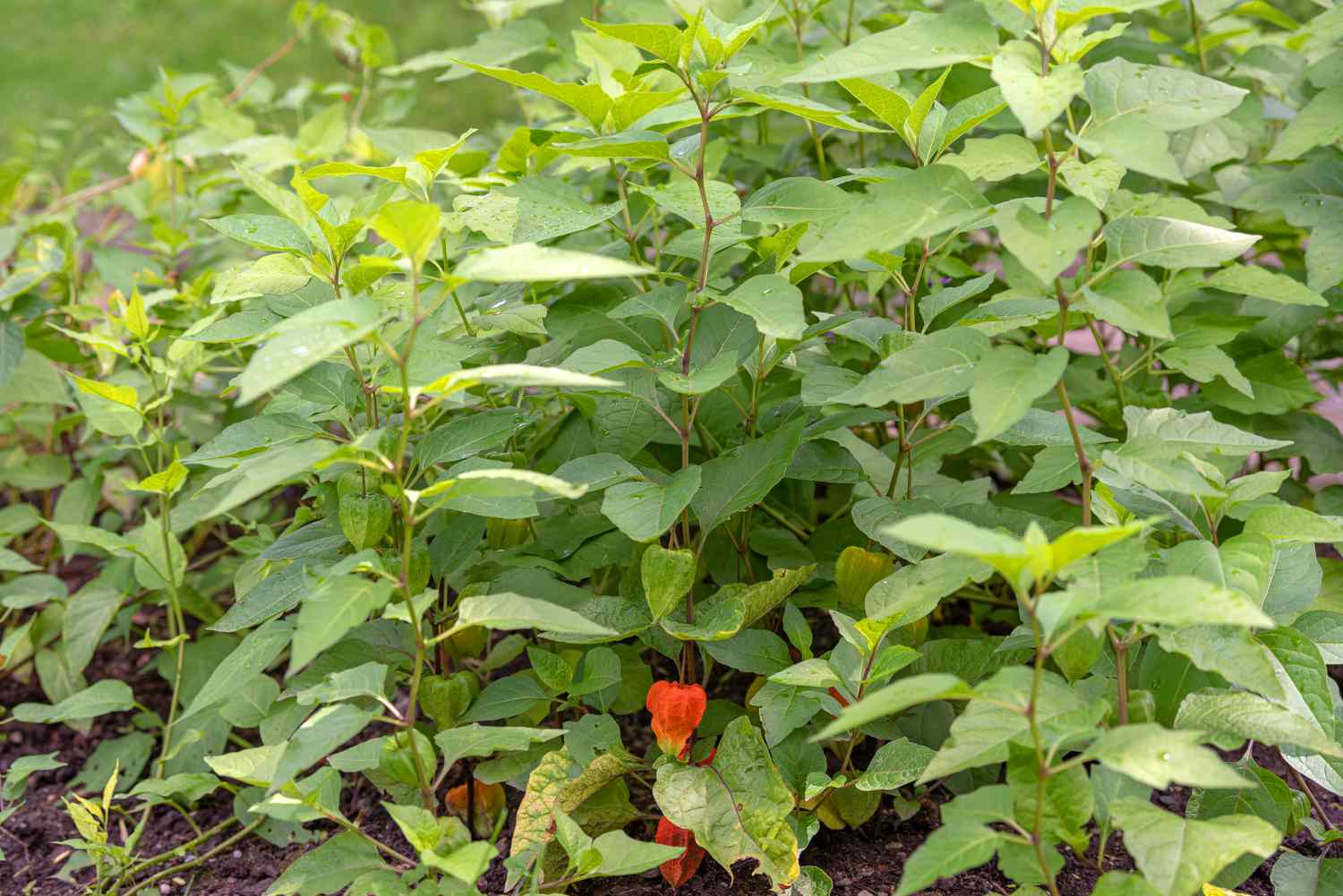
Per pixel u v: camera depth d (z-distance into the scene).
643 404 2.18
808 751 1.96
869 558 2.02
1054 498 2.50
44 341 3.02
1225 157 2.56
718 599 1.99
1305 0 3.74
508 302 2.24
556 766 1.90
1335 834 1.88
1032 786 1.52
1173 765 1.30
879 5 3.02
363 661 2.14
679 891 1.99
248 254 3.33
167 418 3.26
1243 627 1.55
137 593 2.85
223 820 2.46
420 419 2.10
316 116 3.42
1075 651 1.66
